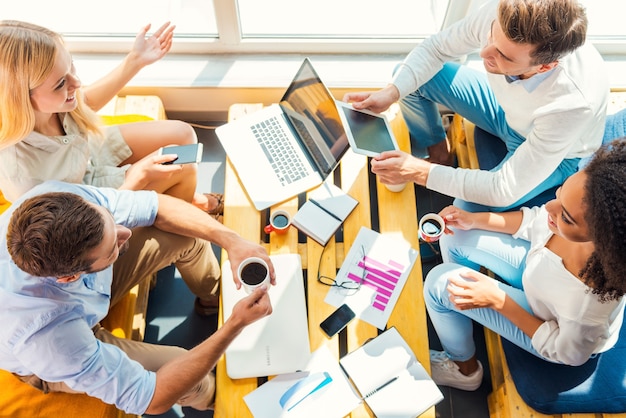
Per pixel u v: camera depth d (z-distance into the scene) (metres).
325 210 1.84
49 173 1.65
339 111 1.77
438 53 1.84
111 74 1.89
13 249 1.17
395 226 1.84
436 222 1.78
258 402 1.56
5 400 1.51
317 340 1.66
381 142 1.80
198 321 2.11
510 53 1.40
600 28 2.32
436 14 2.37
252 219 1.85
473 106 1.93
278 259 1.75
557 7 1.29
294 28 2.37
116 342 1.58
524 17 1.31
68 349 1.29
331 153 1.82
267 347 1.62
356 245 1.81
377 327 1.68
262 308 1.39
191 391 1.55
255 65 2.35
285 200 1.87
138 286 1.88
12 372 1.45
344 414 1.55
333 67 2.35
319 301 1.71
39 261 1.15
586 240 1.23
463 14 2.16
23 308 1.28
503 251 1.70
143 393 1.37
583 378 1.53
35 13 2.35
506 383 1.68
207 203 2.10
